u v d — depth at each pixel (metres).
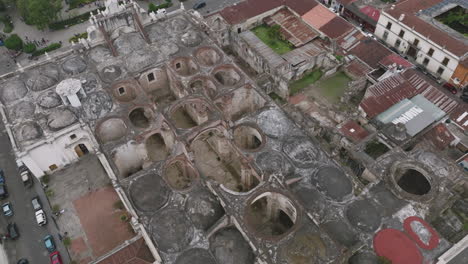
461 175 51.75
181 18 75.19
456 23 84.75
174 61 66.75
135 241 47.09
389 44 79.94
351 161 57.31
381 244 43.66
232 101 62.53
